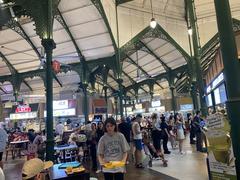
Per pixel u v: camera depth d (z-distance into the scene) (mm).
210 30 15461
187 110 19844
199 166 7133
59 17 12938
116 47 14500
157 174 6535
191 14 9891
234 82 2820
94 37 14328
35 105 18438
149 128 9602
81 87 16438
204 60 16672
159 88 26672
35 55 16141
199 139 9930
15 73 18078
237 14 15000
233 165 2764
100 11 12477
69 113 14844
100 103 13867
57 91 21422
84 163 8945
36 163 2006
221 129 2881
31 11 7973
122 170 3453
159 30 15242
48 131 7418
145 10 15305
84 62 16344
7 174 7953
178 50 16000
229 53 2863
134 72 21656
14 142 11719
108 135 3621
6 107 19016
